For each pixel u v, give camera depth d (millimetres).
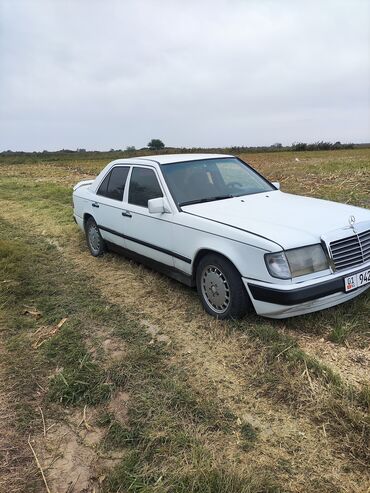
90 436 2822
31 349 3930
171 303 4762
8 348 3949
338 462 2484
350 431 2682
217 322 4156
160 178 5051
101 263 6406
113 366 3521
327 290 3697
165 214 4809
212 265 4215
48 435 2850
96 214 6449
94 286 5449
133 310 4668
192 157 5586
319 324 3961
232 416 2902
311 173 16453
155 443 2668
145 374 3412
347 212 4391
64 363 3674
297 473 2428
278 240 3658
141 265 6113
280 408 2959
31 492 2408
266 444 2650
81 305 4859
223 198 4996
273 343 3641
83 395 3209
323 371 3217
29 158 68062
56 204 12078
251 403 3027
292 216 4219
